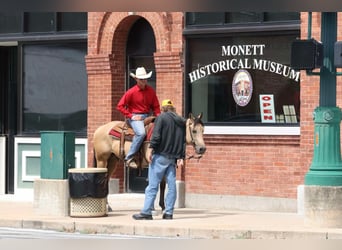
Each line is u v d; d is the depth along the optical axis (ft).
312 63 51.26
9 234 54.75
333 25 53.01
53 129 74.13
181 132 57.52
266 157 63.93
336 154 53.21
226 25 65.41
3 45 77.66
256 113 64.80
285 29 63.10
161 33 67.72
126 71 71.36
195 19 66.69
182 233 53.78
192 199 66.74
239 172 64.95
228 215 61.16
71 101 73.26
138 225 55.06
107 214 60.34
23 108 75.61
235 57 65.51
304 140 62.18
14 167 76.02
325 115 52.95
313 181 53.31
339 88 60.64
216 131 65.62
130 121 59.88
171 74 67.41
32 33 74.13
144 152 59.47
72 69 73.05
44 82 74.49
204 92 66.59
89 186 58.80
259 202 64.13
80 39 72.02
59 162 60.64
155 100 60.64
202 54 66.69
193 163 66.74
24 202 70.64
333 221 52.95
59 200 60.39
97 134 61.62
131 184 71.51
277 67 63.93
